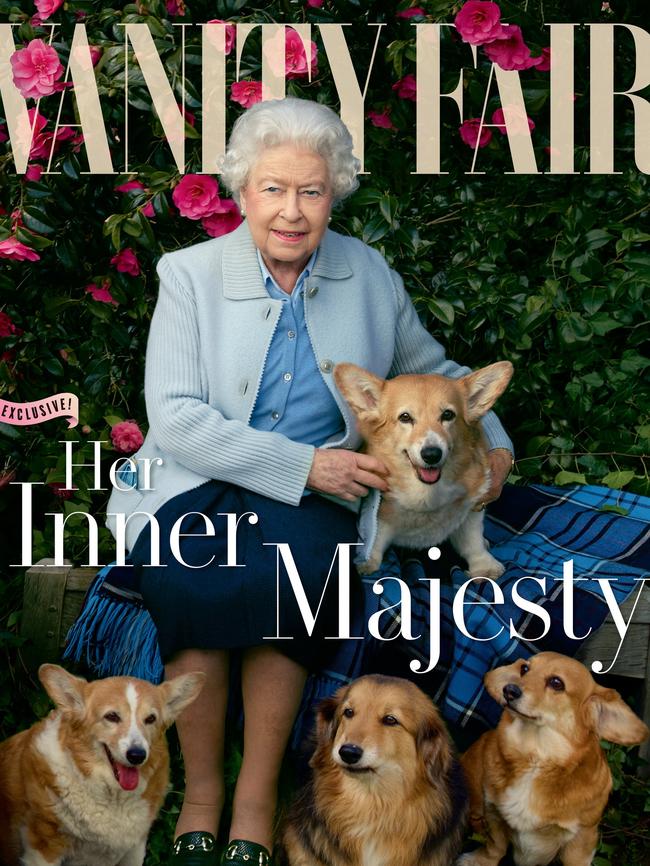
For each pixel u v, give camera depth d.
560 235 4.28
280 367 3.40
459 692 3.40
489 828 3.22
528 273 4.38
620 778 3.57
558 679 3.10
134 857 3.18
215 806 3.17
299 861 3.06
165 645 3.13
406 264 4.16
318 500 3.34
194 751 3.15
